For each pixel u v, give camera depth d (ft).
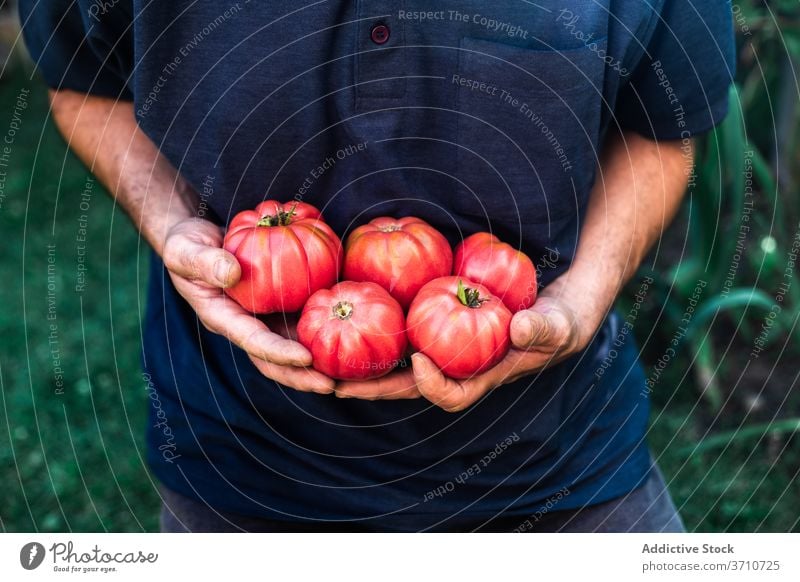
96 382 10.52
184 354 4.92
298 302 4.39
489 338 4.16
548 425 4.80
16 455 9.34
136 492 8.96
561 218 4.75
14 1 19.49
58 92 5.39
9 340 11.19
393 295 4.48
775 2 9.36
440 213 4.67
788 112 10.50
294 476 4.83
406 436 4.73
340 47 4.22
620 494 5.11
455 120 4.38
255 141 4.45
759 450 9.14
